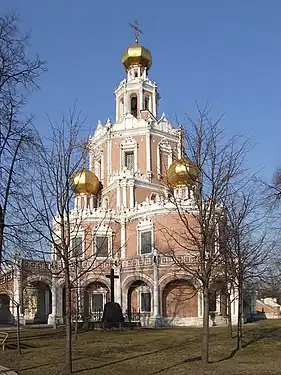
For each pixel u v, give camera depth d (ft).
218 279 126.93
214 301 183.93
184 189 176.65
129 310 194.80
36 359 81.76
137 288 197.67
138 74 260.21
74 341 114.42
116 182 224.74
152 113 254.27
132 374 64.90
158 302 183.21
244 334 127.75
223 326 177.17
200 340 111.65
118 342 110.52
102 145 244.22
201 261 76.84
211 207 75.72
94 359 80.53
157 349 94.94
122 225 211.61
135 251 205.87
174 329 159.63
